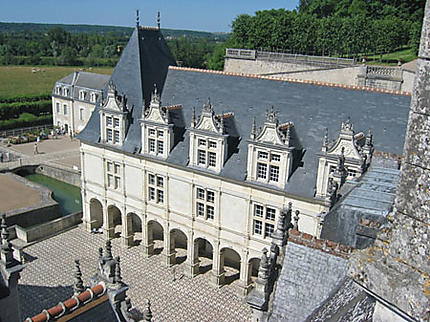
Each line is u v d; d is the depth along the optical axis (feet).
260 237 116.47
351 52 272.10
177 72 146.20
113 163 144.05
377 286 20.85
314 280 41.50
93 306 52.06
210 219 125.80
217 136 116.37
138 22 145.69
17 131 321.11
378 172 55.77
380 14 331.98
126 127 139.74
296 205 108.58
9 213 167.84
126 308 54.90
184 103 136.36
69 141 301.22
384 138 104.32
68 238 155.12
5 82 557.33
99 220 163.22
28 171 240.94
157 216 136.26
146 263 139.13
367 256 21.95
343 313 28.68
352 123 109.60
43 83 562.66
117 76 148.87
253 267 133.80
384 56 287.28
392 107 107.45
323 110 114.11
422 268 19.83
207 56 613.52
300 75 211.20
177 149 128.26
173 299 120.98
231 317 114.42
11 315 55.26
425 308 18.98
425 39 19.39
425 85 19.63
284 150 106.83
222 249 125.08
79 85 309.01
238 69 239.30
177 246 151.02
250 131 120.06
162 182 133.49
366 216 41.37
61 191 221.05
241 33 293.43
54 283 128.16
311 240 43.01
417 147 20.15
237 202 117.91
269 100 122.21
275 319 42.14
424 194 19.89
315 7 376.48
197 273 133.90
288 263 43.52
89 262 139.85
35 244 150.20
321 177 104.01
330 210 51.62
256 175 112.88
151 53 147.64
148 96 141.18
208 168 121.08
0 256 53.62
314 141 111.04
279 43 277.64
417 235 20.13
